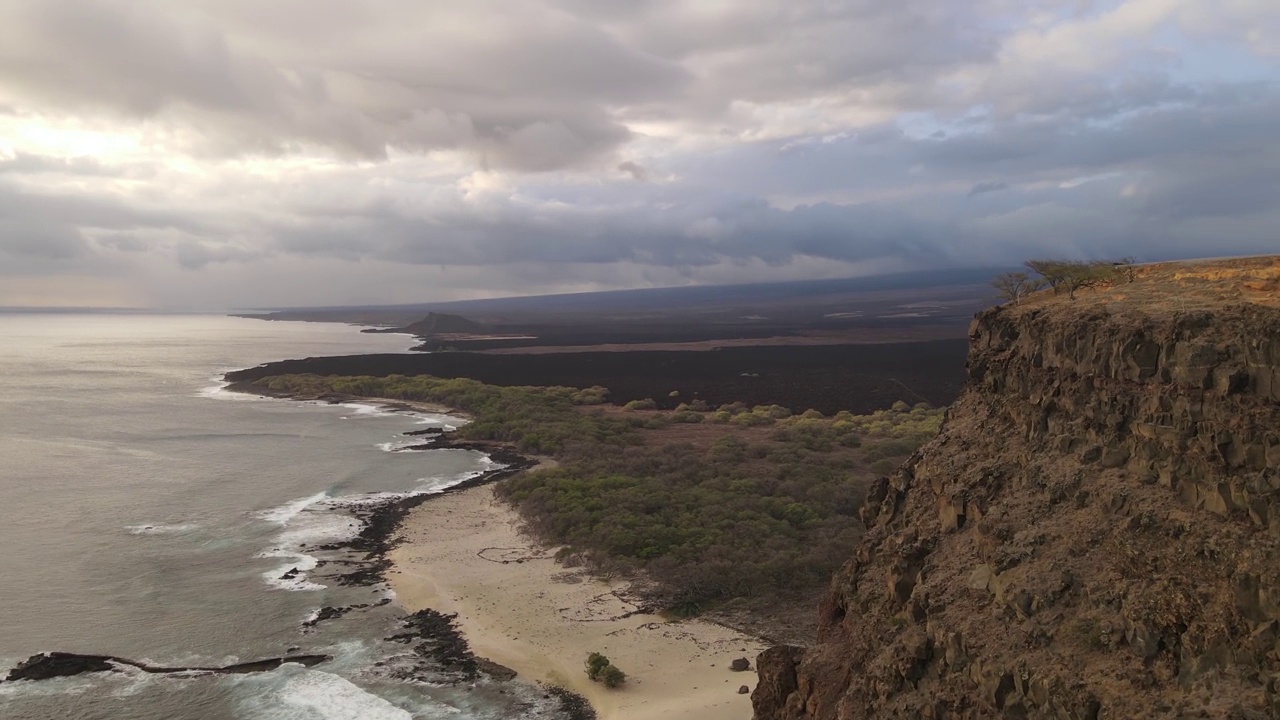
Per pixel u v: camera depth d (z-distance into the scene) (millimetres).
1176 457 23219
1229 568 20281
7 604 56625
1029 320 32281
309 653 49000
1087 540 24203
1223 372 22516
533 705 42781
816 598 54969
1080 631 22141
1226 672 19094
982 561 27281
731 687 43031
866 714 26578
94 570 63375
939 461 33281
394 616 54250
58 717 42125
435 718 41781
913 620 27719
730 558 61531
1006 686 22531
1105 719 19844
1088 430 27141
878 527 35375
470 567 63094
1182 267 34312
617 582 58812
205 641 50781
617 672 44688
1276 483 20406
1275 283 27984
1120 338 26438
